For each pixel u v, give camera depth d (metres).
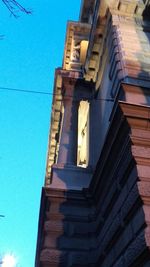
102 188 12.41
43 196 14.13
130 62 13.74
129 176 9.61
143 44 15.30
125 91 11.62
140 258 7.83
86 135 19.06
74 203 13.44
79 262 11.80
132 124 9.84
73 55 25.44
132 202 8.84
